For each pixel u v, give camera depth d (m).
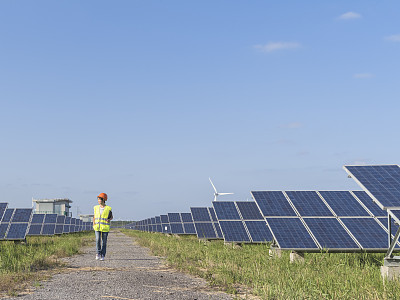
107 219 20.84
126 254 25.22
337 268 14.75
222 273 14.53
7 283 12.57
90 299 10.49
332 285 11.69
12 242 30.36
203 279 14.42
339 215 18.55
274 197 20.19
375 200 13.36
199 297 11.10
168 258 20.56
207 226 37.41
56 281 13.34
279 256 19.06
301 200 19.86
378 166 15.54
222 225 26.38
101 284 12.62
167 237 48.22
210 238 35.59
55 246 27.64
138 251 28.33
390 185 14.12
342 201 19.83
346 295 10.55
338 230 17.45
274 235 17.25
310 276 12.97
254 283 12.87
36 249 23.94
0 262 15.96
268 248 23.50
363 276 13.26
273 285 11.89
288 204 19.53
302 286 11.80
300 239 17.00
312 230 17.52
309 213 18.75
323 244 16.70
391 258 13.26
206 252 21.05
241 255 19.78
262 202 19.69
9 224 31.02
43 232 49.56
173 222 52.75
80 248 32.09
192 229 51.50
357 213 18.69
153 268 17.58
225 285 13.12
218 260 18.33
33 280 13.52
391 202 13.15
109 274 14.93
